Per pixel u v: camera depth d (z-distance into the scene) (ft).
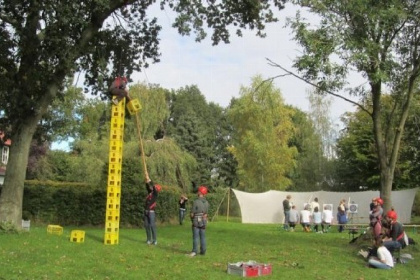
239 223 114.01
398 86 55.06
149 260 37.81
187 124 216.54
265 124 150.51
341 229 84.69
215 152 246.68
